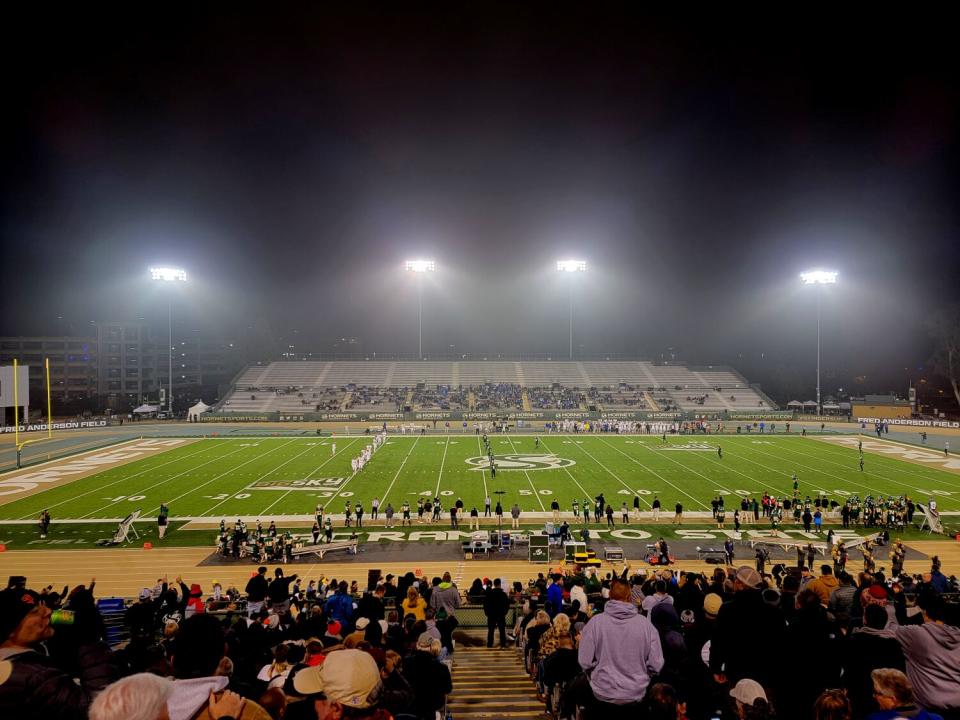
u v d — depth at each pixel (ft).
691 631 25.02
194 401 350.64
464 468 151.64
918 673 16.81
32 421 281.13
